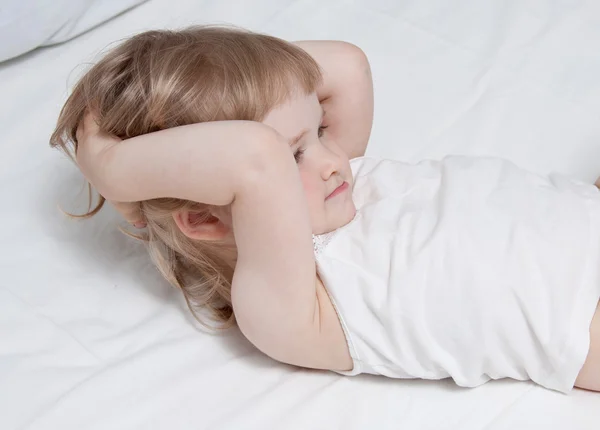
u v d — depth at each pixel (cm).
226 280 117
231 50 107
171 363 108
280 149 97
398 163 120
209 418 102
